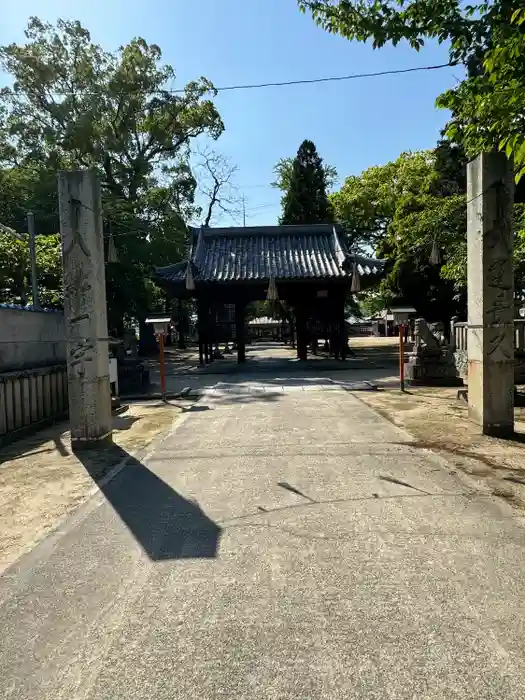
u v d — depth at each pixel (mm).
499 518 3865
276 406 9438
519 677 2148
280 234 20797
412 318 22344
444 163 20109
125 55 22953
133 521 4039
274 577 3037
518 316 13812
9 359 8047
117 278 22656
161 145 25438
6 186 21625
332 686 2117
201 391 11906
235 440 6746
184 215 27266
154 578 3080
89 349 6465
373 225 30312
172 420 8508
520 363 11531
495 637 2418
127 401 11117
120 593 2924
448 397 10188
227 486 4820
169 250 23844
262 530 3750
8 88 22344
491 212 6418
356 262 17828
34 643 2484
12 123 22500
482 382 6582
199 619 2629
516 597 2760
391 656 2295
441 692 2068
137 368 12844
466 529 3664
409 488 4594
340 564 3176
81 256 6426
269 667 2242
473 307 6801
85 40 22578
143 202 24375
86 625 2619
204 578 3057
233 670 2232
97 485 5027
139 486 4949
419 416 8070
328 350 23703
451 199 14766
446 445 6129
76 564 3311
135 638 2490
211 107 24891
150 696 2096
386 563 3172
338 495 4453
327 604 2730
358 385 12094
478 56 5512
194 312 40156
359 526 3764
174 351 34062
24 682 2211
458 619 2566
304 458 5723
